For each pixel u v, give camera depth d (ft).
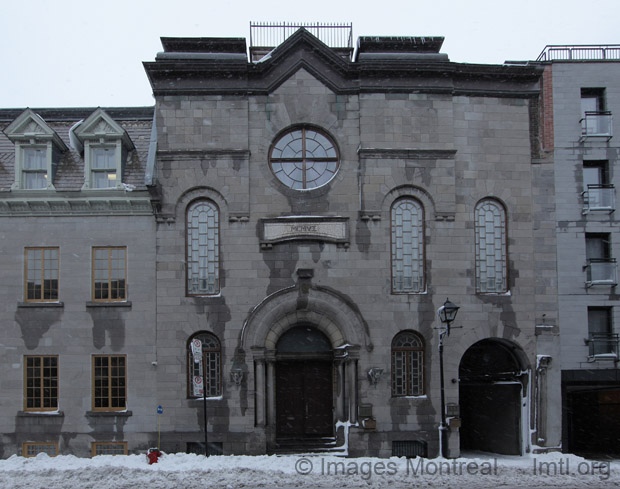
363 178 76.38
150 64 75.77
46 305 75.36
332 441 75.46
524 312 76.79
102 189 75.77
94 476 59.82
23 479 58.95
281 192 76.28
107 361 75.36
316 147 78.13
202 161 76.23
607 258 79.51
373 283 75.41
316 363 77.92
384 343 74.79
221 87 76.84
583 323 77.87
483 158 78.33
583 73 81.05
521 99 79.61
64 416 74.02
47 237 76.59
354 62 77.36
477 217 78.33
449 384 74.79
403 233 77.15
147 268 76.18
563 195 79.25
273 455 71.26
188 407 73.41
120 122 84.64
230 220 75.56
